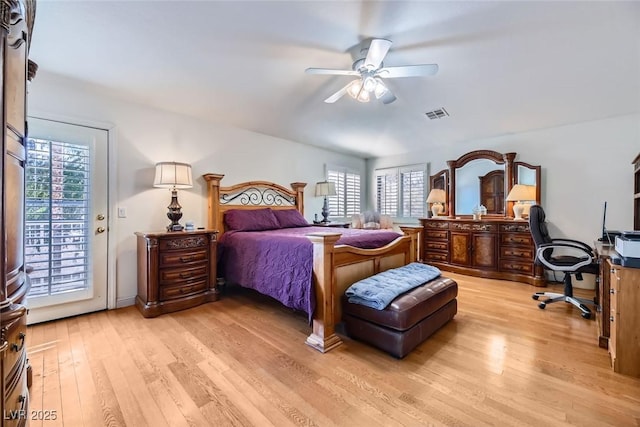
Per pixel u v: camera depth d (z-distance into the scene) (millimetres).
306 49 2650
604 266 2215
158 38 2400
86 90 2920
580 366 1948
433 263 4953
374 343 2191
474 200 4777
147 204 3344
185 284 3123
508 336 2406
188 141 3713
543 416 1483
